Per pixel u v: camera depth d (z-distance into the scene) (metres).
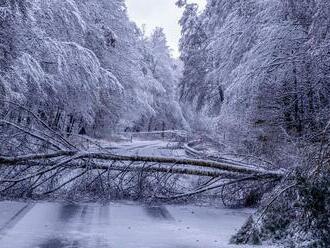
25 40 20.62
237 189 10.13
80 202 9.55
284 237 6.13
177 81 80.00
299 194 6.23
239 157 14.32
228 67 22.47
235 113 18.30
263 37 18.67
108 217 7.91
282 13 18.95
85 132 36.88
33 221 7.12
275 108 17.55
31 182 10.26
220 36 22.77
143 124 71.75
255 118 17.53
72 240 5.95
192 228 7.24
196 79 39.50
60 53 23.09
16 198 9.63
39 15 23.72
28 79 20.59
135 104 42.66
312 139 10.55
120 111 38.09
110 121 37.81
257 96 17.77
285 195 6.47
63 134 11.75
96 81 26.80
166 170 10.27
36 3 22.39
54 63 23.72
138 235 6.49
